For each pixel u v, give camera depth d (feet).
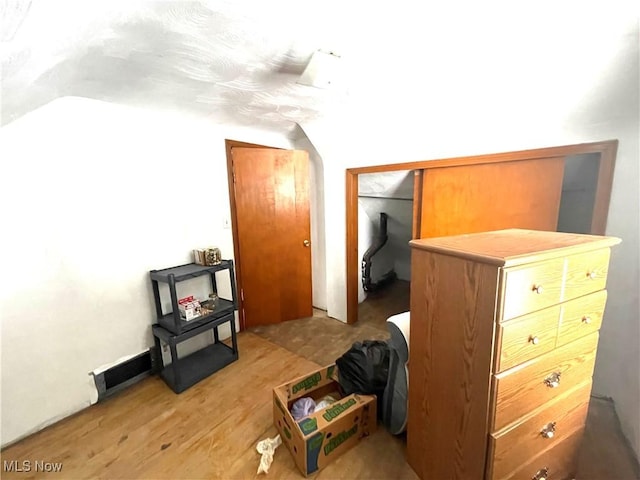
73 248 5.60
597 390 5.36
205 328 6.79
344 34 3.92
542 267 3.03
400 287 13.41
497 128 5.82
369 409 4.96
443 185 6.88
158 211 6.93
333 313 10.21
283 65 4.83
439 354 3.58
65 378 5.62
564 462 3.95
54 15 2.79
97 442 5.05
